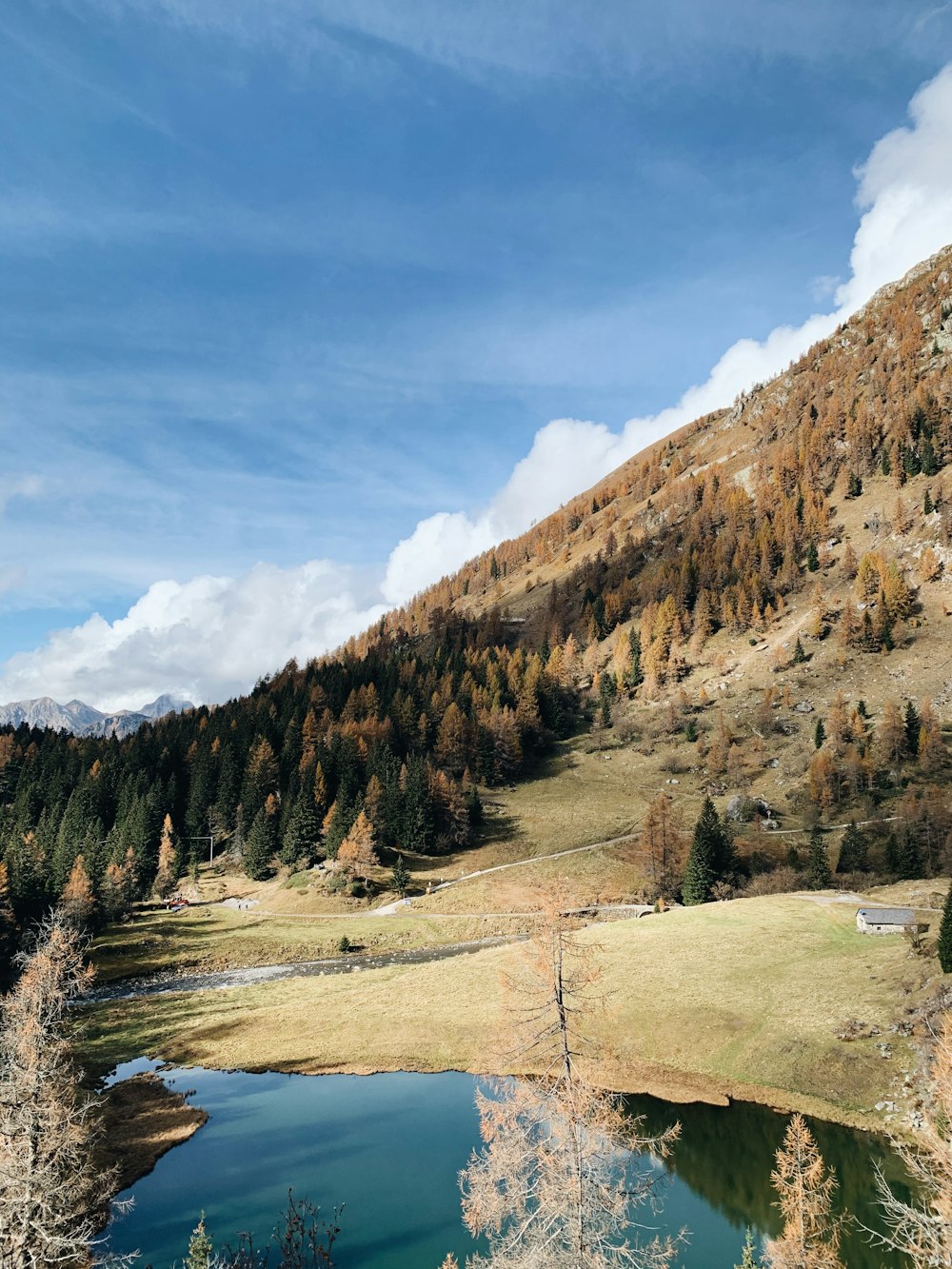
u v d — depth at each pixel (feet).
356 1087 178.60
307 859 429.38
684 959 222.89
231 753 542.16
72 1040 204.54
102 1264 105.29
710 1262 102.06
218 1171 139.54
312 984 261.44
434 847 440.45
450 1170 137.39
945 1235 68.03
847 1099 151.84
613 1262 69.77
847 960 204.13
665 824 379.55
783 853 387.55
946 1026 84.43
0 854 371.56
